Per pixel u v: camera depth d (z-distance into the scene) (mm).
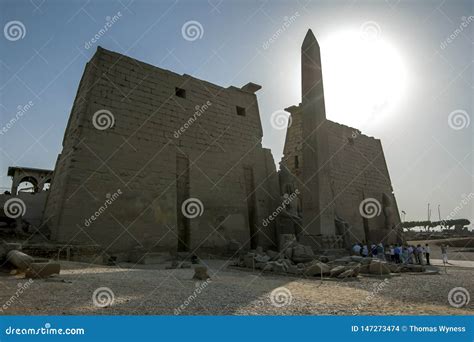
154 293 7363
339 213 28781
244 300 6938
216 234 21719
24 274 9234
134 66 20516
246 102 26609
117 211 17781
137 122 19781
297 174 29500
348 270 11781
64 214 16000
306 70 18500
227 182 23359
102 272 10648
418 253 19656
